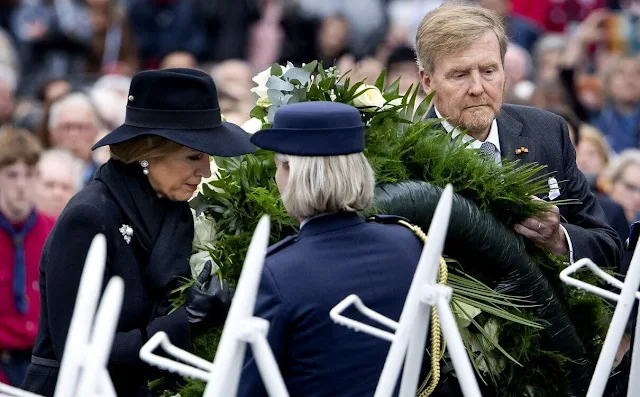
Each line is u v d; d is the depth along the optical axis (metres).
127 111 8.10
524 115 9.57
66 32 22.00
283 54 22.83
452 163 8.56
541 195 9.19
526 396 8.61
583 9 25.06
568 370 8.67
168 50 23.77
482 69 8.84
